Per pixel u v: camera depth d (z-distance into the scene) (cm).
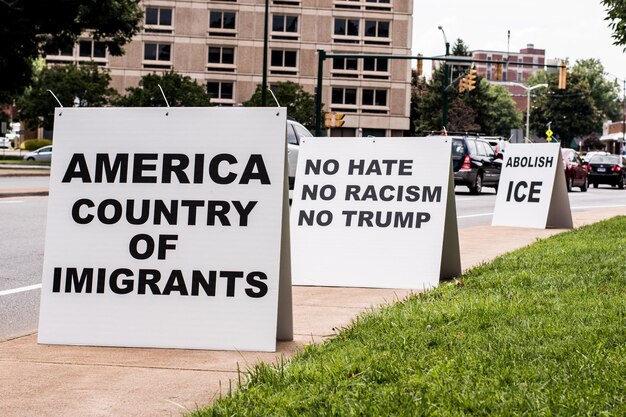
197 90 6800
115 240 661
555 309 711
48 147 6462
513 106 15025
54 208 670
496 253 1255
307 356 590
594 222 1816
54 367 590
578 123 12450
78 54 8344
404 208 996
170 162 662
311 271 1006
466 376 499
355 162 1028
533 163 1741
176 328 645
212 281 644
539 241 1339
